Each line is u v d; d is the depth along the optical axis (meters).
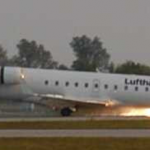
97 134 96.56
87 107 157.38
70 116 155.12
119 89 155.00
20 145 82.06
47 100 156.38
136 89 154.50
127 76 156.00
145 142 85.19
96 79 156.25
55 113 172.00
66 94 156.62
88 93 156.25
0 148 79.25
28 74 157.00
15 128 107.69
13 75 156.25
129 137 91.44
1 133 98.44
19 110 193.25
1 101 161.25
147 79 155.12
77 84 156.38
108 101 155.62
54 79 156.62
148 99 154.62
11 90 157.38
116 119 132.62
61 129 105.69
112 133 98.31
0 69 156.88
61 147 80.25
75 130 103.88
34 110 181.50
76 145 82.06
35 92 157.25
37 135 94.75
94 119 132.38
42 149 78.94
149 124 115.38
